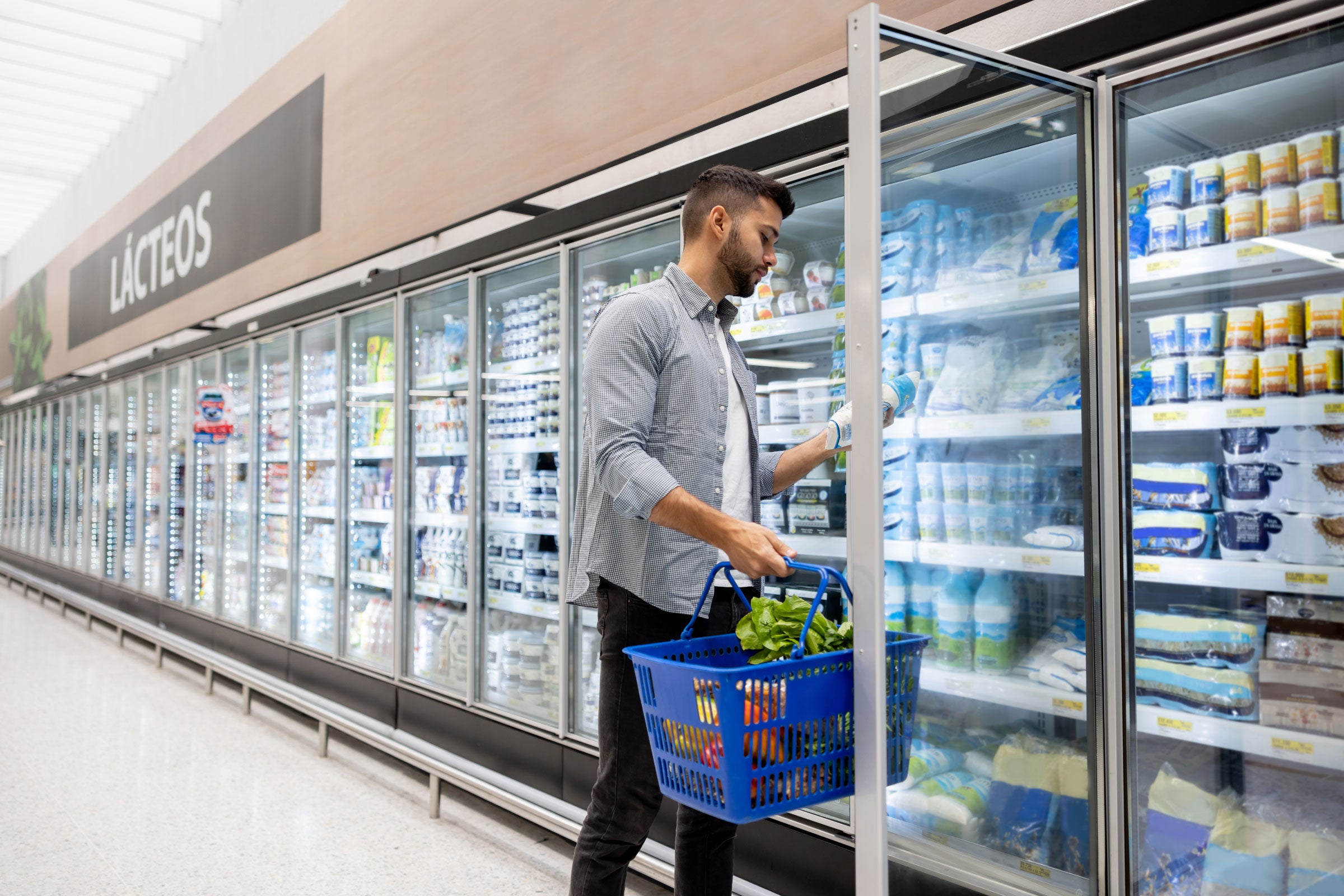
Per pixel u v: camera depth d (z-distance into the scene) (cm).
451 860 286
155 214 707
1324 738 154
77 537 896
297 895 261
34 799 342
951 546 176
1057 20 196
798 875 225
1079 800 175
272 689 441
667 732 140
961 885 164
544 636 343
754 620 146
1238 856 168
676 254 303
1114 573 169
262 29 587
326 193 473
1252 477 166
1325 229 155
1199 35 154
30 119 832
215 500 588
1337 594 153
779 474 189
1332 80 155
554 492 327
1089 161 170
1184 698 170
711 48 267
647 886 263
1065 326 174
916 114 149
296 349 489
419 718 374
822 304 248
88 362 865
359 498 446
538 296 335
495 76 356
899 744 144
